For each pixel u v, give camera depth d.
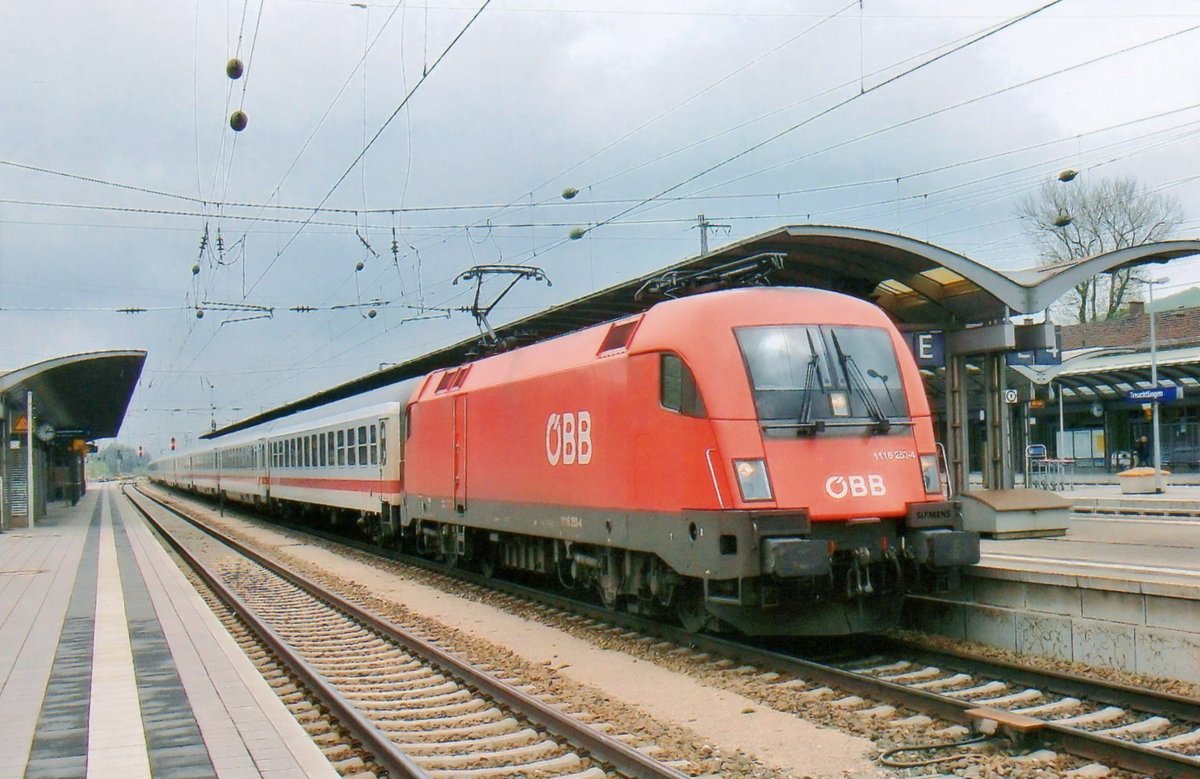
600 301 18.38
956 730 7.99
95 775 6.53
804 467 10.69
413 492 20.86
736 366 10.90
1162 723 7.96
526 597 16.38
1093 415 43.81
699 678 10.34
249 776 6.45
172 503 60.75
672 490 11.21
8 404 32.28
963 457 20.27
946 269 18.08
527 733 8.38
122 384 40.56
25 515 33.81
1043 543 18.05
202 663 10.19
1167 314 46.34
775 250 16.88
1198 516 24.83
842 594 10.88
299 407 41.97
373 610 15.98
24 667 10.09
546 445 14.41
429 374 21.17
